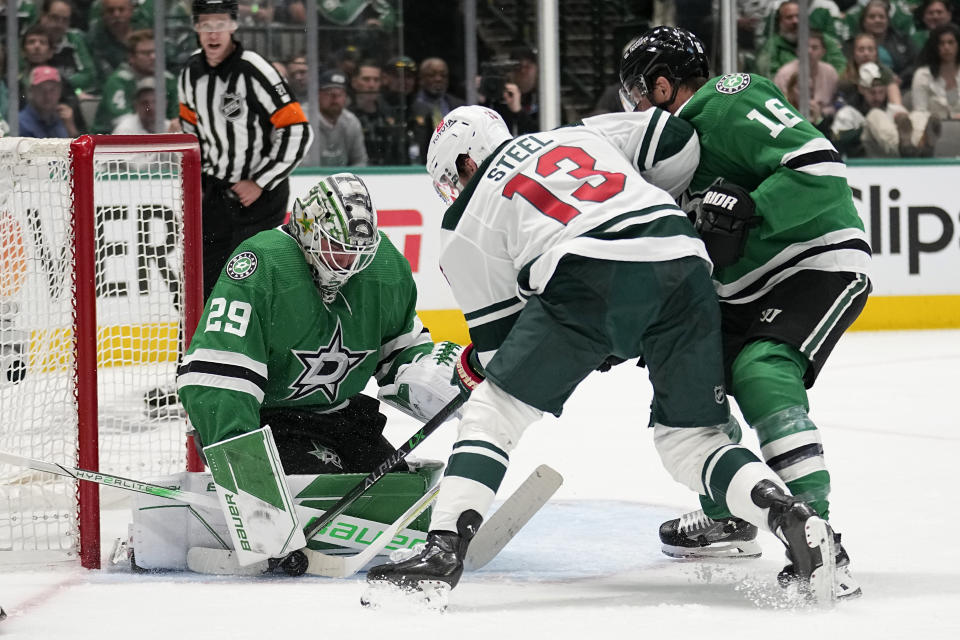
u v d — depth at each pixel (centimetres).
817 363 857
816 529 740
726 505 792
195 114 1702
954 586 830
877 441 1512
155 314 1190
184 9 2536
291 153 1700
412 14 2678
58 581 867
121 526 1088
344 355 941
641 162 863
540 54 2730
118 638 706
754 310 885
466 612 761
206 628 725
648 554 958
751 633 706
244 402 873
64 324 1012
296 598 800
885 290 2761
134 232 1158
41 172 992
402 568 764
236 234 1717
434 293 2566
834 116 2895
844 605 772
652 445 1502
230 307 885
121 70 2527
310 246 897
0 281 1015
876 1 2870
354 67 2662
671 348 798
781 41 2855
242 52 1688
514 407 793
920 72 2914
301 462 935
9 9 2480
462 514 775
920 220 2772
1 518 1068
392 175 2542
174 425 1318
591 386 2075
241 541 855
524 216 801
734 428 910
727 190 840
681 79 923
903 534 1014
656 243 784
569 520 1088
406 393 980
